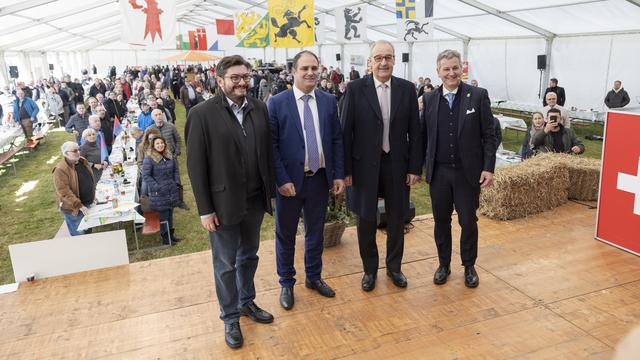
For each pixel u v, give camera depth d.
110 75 28.61
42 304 2.87
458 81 2.81
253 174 2.41
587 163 4.84
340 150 2.76
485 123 2.79
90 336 2.54
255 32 10.10
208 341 2.49
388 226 2.99
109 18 17.78
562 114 5.52
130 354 2.39
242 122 2.36
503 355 2.32
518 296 2.89
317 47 25.11
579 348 2.36
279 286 3.10
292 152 2.65
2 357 2.37
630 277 3.09
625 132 3.40
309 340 2.49
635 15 9.80
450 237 3.10
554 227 4.07
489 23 13.10
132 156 7.57
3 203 7.38
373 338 2.49
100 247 3.32
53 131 14.20
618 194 3.51
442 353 2.35
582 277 3.12
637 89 10.85
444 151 2.89
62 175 4.75
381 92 2.74
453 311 2.74
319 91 2.73
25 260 3.15
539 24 12.04
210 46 11.91
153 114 7.46
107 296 2.96
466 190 2.90
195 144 2.23
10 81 17.55
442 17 13.04
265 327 2.62
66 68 28.75
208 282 3.13
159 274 3.25
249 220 2.50
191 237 5.79
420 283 3.10
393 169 2.81
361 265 3.41
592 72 11.90
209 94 18.62
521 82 14.21
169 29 5.21
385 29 17.19
